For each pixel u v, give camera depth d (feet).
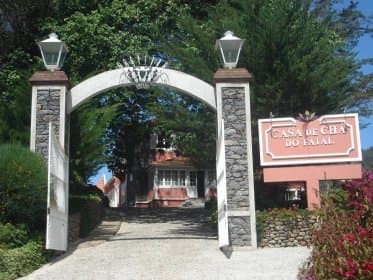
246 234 48.93
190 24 62.23
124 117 90.84
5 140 54.65
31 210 44.11
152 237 56.75
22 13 77.77
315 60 57.47
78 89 51.72
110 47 73.31
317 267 20.36
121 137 99.04
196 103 64.08
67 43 72.02
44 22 76.33
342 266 19.17
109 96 75.20
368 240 19.62
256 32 57.36
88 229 59.47
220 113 50.96
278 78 56.49
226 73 51.57
